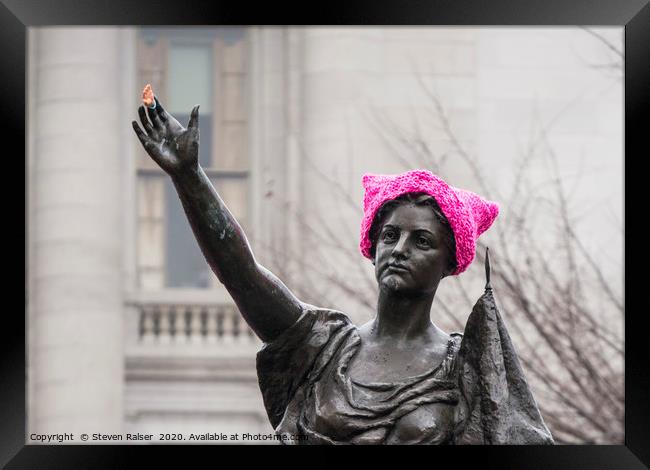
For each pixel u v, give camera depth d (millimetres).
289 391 14359
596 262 28766
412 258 14094
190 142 13867
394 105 34156
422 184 14141
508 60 33500
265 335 14344
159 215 37406
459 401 14008
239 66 37094
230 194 36250
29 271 36469
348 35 34688
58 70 36500
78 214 36594
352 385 14117
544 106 33219
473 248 14242
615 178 31594
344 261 30484
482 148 33031
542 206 29203
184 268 37406
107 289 36562
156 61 37469
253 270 14141
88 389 36062
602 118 32844
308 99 35312
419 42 34188
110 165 36750
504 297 26375
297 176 34625
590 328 25344
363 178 14500
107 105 36719
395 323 14266
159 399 36344
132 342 36469
